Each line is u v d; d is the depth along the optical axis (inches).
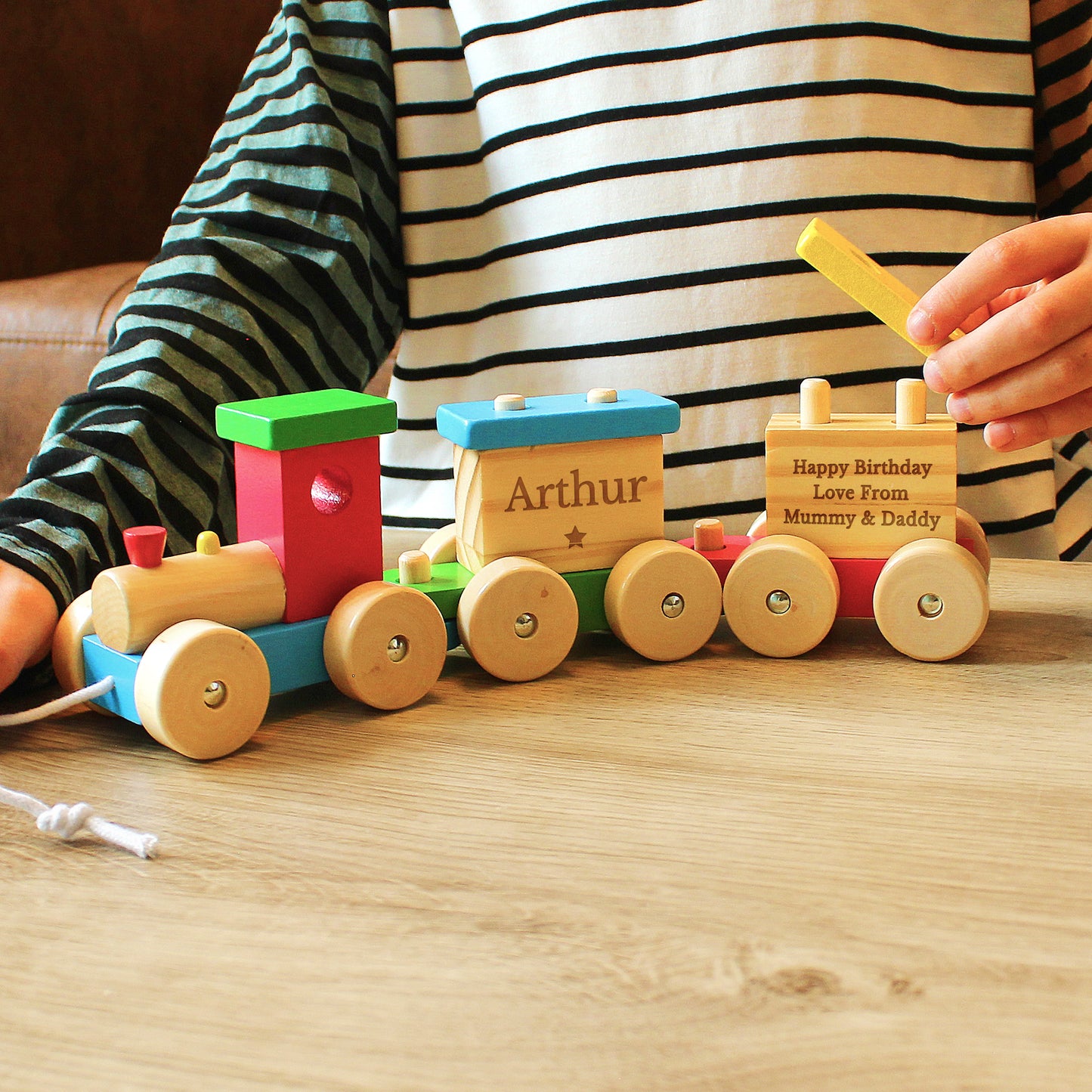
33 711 17.2
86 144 55.1
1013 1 31.6
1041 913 12.2
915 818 14.4
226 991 11.0
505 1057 9.9
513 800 15.2
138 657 17.1
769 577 20.6
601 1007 10.6
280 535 18.4
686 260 31.0
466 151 33.3
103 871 13.4
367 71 32.0
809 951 11.5
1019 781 15.5
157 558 17.5
